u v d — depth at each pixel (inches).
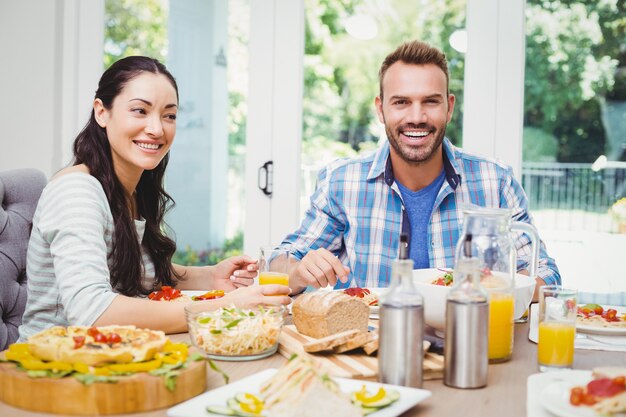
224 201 135.8
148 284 76.7
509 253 52.6
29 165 138.4
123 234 68.7
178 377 42.4
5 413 40.6
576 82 120.7
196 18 135.8
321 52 130.4
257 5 132.1
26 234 75.9
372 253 87.5
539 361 49.8
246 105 134.0
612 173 119.8
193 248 137.4
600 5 119.3
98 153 70.3
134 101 69.1
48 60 137.1
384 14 127.8
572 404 39.4
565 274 121.8
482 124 123.3
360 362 49.1
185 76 136.7
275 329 52.2
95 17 138.1
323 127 131.1
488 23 122.6
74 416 40.6
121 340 45.6
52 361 43.2
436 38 125.6
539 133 122.3
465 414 40.8
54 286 65.5
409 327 43.2
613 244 119.9
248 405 39.8
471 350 44.9
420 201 87.0
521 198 88.6
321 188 91.2
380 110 88.5
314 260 71.1
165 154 77.7
